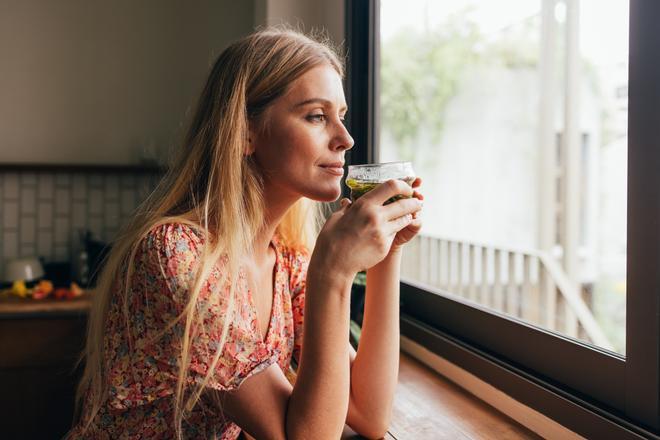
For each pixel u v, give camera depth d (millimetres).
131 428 940
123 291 903
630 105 916
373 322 1075
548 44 4223
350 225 858
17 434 2406
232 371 838
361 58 2037
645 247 902
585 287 4293
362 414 1046
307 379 833
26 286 2770
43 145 3086
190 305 822
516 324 1238
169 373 854
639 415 922
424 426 1113
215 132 974
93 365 993
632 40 907
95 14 3123
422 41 5262
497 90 5012
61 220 3068
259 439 846
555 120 4285
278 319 1112
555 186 4328
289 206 1041
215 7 3242
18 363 2402
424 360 1535
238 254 906
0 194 3004
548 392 1060
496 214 5055
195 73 3232
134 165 3113
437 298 1567
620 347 3867
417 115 5340
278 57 951
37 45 3062
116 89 3156
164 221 907
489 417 1165
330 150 958
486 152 5109
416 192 1003
